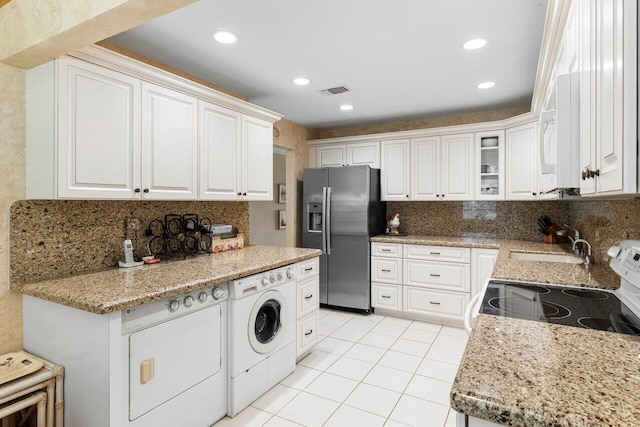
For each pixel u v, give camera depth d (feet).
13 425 5.62
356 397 7.52
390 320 12.62
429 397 7.52
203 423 6.32
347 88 10.50
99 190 6.14
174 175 7.50
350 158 14.70
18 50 5.28
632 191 2.28
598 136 3.07
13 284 5.88
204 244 9.42
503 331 3.59
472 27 6.88
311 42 7.53
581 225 9.39
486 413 2.25
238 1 5.99
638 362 2.81
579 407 2.16
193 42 7.52
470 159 12.48
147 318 5.34
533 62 8.57
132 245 7.80
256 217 18.33
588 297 4.93
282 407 7.16
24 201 6.04
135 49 7.84
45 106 5.68
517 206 12.70
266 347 7.64
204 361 6.33
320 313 13.46
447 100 11.68
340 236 13.51
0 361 5.46
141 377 5.25
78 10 4.55
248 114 9.62
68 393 5.37
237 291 6.86
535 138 10.69
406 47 7.76
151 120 7.02
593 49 3.22
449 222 13.88
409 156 13.52
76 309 5.16
